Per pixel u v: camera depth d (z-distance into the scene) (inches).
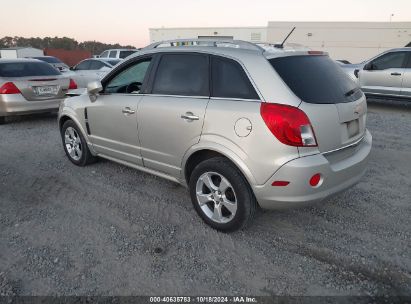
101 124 174.7
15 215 148.3
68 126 201.8
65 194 168.9
